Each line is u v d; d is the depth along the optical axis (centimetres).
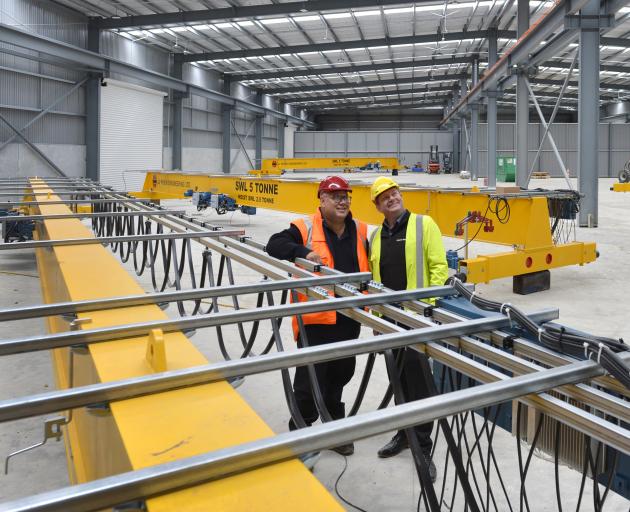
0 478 266
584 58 1176
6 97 1705
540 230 597
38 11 1759
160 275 724
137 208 541
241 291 204
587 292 627
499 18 2233
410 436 136
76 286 239
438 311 182
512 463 270
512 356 138
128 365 144
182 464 90
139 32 2188
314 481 94
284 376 209
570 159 3988
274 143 4031
